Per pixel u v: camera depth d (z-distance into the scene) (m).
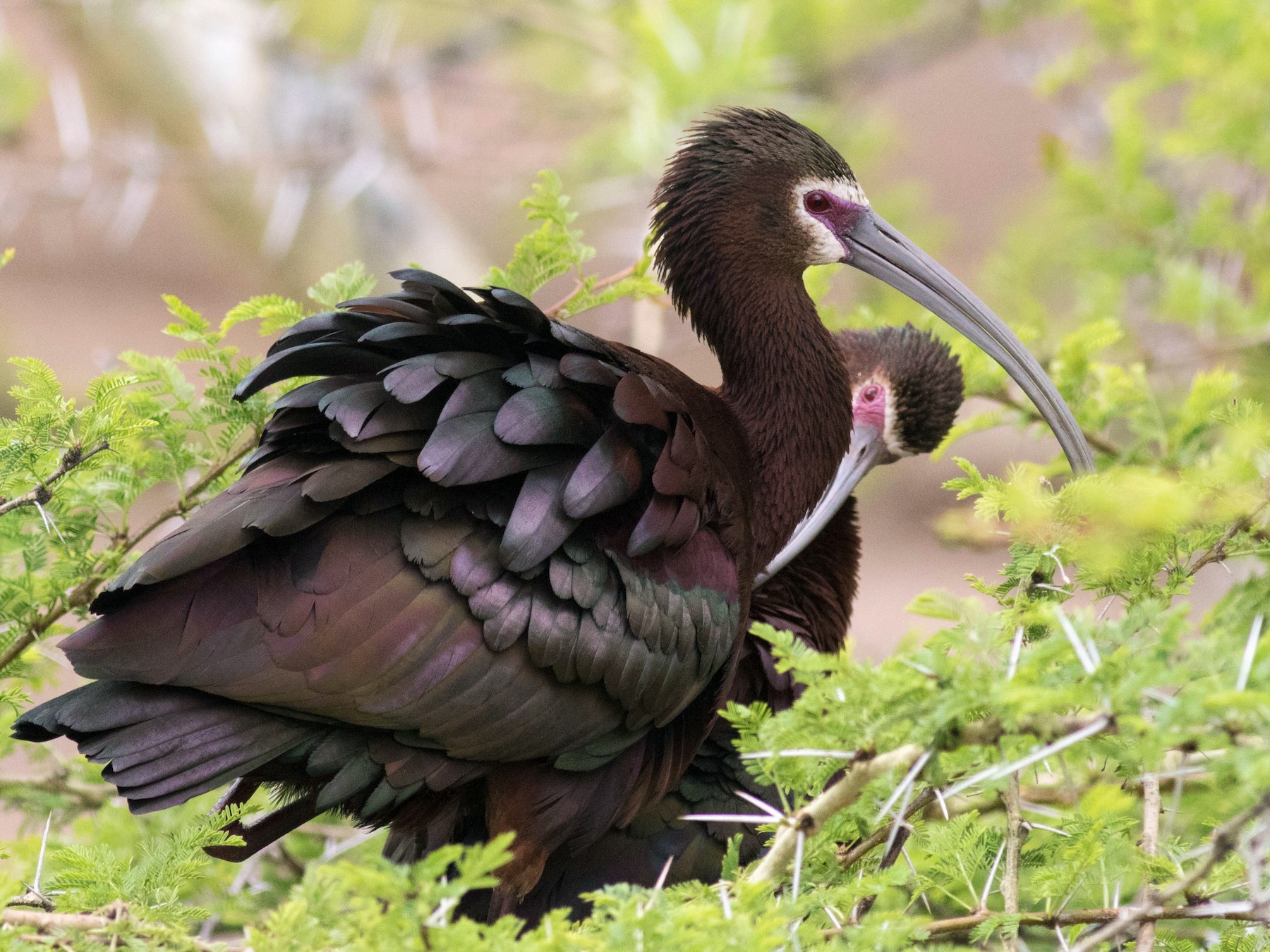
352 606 7.26
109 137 20.86
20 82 19.08
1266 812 5.41
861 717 5.71
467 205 28.23
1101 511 6.89
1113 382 11.07
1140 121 13.30
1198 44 12.61
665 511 8.12
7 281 31.66
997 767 5.38
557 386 8.06
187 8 20.34
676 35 16.06
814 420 9.87
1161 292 13.48
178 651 7.00
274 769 7.63
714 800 9.48
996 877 8.05
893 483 22.53
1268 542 7.49
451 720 7.53
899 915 6.21
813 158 10.03
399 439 7.54
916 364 12.32
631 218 21.44
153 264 32.81
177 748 6.97
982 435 22.12
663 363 9.36
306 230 20.95
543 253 9.86
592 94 20.98
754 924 5.54
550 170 9.83
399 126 25.31
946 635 6.11
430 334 8.07
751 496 9.57
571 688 7.86
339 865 5.21
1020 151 31.39
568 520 7.73
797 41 18.84
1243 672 5.21
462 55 21.19
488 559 7.58
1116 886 7.13
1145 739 5.22
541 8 19.23
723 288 9.96
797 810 6.38
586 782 8.34
